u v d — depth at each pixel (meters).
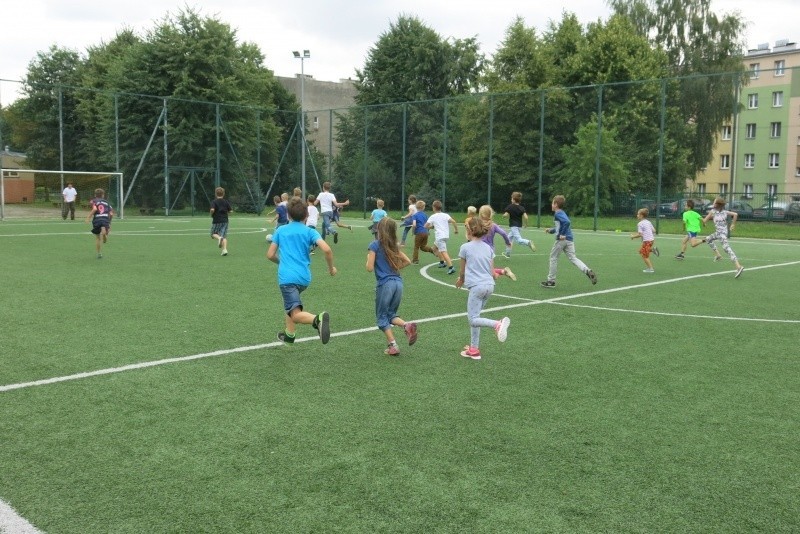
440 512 3.51
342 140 38.53
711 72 47.28
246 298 9.95
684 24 48.25
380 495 3.70
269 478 3.90
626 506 3.61
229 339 7.35
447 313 9.09
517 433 4.66
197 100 36.72
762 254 18.83
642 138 34.59
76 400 5.25
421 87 53.88
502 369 6.32
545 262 15.82
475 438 4.55
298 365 6.36
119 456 4.20
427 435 4.60
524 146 34.41
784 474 4.05
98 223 14.81
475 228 6.68
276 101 56.06
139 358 6.50
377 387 5.70
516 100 33.53
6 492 3.70
